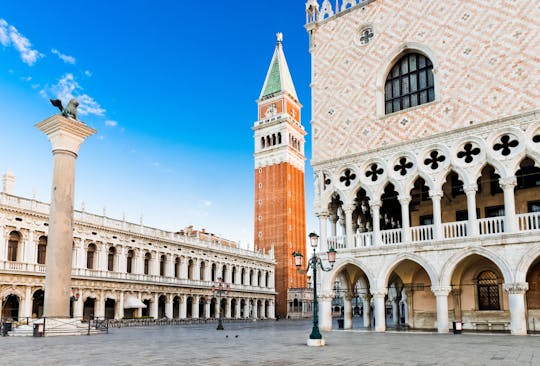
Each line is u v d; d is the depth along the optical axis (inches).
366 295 1791.3
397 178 1429.6
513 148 1251.8
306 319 4431.6
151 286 3139.8
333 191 1558.8
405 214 1392.7
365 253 1443.2
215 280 3794.3
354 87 1590.8
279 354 805.9
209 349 929.5
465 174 1305.4
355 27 1631.4
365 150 1512.1
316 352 832.3
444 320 1270.9
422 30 1472.7
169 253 3351.4
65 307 1433.3
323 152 1611.7
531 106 1238.3
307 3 1754.4
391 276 1763.0
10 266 2342.5
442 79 1402.6
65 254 1434.5
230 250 4003.4
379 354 776.3
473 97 1336.1
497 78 1306.6
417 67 1496.1
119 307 2891.2
